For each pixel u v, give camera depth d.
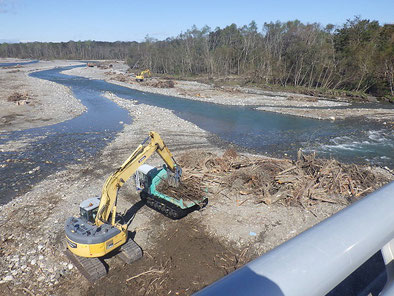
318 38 83.00
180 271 11.89
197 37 108.38
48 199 17.45
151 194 16.41
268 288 1.25
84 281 11.31
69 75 90.44
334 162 21.31
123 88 66.56
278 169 20.61
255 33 104.12
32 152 25.64
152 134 13.92
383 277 2.01
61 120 36.88
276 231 14.48
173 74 96.81
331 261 1.44
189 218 15.49
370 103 53.12
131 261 12.16
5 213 15.93
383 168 23.20
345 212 1.82
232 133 32.97
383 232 1.66
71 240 11.02
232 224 14.98
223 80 78.81
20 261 12.31
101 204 11.45
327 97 59.22
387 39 65.75
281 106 49.12
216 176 19.69
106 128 33.72
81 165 22.91
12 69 100.88
